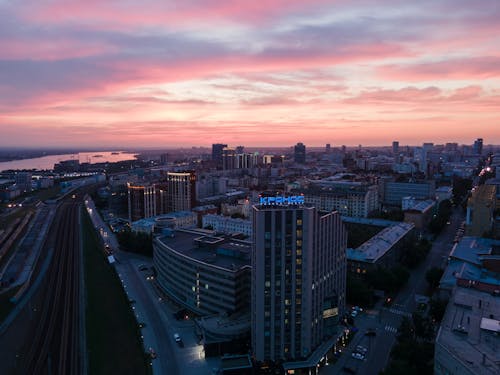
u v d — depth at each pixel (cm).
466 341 11156
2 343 16475
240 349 15575
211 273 18388
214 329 15688
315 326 14975
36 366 14638
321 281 15362
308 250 14150
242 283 17750
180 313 18775
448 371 10631
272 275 14150
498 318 12575
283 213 13988
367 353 15475
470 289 15100
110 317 18925
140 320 18600
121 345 16212
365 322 18175
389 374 12569
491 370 9562
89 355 15362
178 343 16312
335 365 14738
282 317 14350
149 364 14725
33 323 18338
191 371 14375
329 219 15962
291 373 13988
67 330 17600
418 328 15950
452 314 12938
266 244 14012
